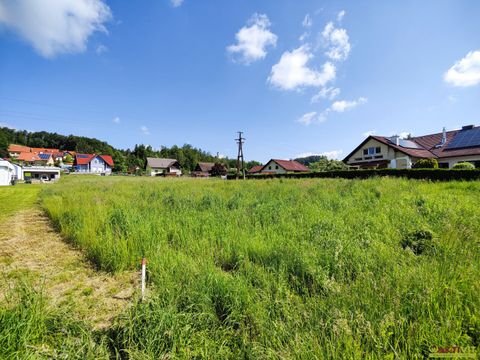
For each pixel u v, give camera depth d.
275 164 55.41
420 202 7.18
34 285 3.53
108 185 19.17
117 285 3.55
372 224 5.17
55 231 6.80
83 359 1.93
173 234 5.07
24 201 13.80
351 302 2.46
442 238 3.95
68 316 2.53
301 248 3.80
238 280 2.92
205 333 2.17
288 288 2.89
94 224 5.73
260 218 6.05
